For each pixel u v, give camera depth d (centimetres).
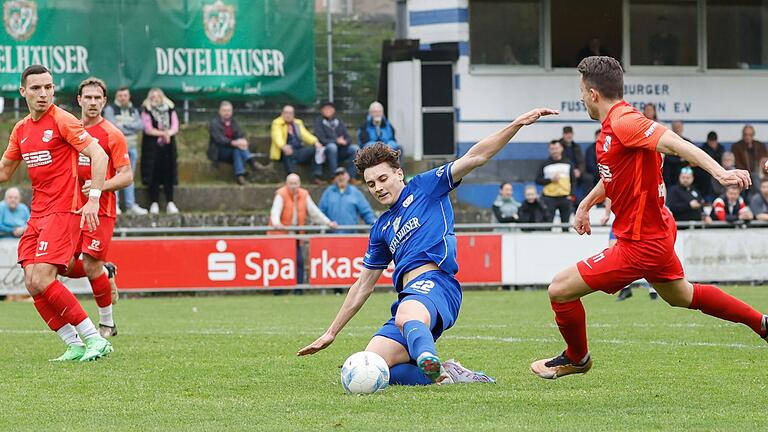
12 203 3925
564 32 5219
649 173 1448
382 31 5269
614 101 1477
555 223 4228
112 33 4769
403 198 1577
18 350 2188
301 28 4991
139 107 4812
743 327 2592
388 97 5134
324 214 4153
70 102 4750
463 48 5109
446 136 5106
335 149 4762
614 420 1317
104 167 1952
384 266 1616
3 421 1357
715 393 1549
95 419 1365
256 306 3494
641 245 1475
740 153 5050
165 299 3878
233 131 4797
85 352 2003
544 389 1580
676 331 2503
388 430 1245
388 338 1598
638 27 5284
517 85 5166
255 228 4025
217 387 1644
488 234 4103
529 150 5144
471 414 1361
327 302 3647
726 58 5362
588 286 1509
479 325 2698
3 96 4684
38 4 4688
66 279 3938
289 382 1695
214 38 4884
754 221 4234
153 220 4447
